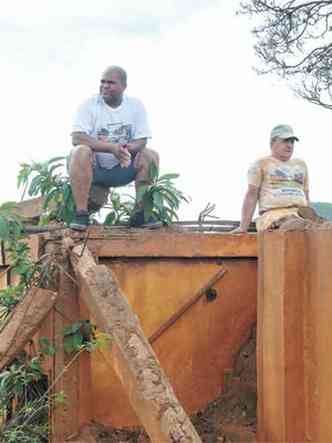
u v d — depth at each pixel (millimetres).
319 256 6117
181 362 7129
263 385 6520
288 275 6262
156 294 7086
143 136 7672
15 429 6559
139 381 5727
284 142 7812
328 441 6000
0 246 7609
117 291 6266
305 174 8008
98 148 7434
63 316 6781
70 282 6812
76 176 7219
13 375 6715
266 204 7805
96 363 6934
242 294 7273
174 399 5648
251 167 7871
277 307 6316
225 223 8070
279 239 6320
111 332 6012
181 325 7145
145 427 5664
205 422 7012
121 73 7648
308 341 6234
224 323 7230
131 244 6996
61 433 6738
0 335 6496
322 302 6086
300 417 6234
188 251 7117
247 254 7234
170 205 7566
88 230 6996
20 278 7051
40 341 6758
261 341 6566
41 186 7422
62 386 6754
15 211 7797
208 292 7188
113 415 6949
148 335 7055
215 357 7203
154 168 7566
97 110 7645
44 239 6961
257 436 6613
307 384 6230
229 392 7129
